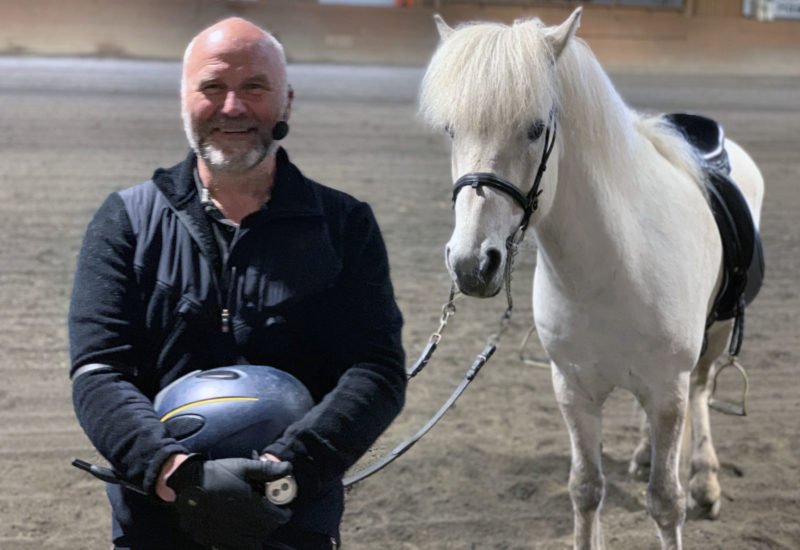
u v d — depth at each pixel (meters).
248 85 1.92
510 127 2.35
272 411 1.86
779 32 22.52
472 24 2.55
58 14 19.48
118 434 1.79
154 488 1.76
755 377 5.09
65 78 15.73
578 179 2.69
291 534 1.96
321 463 1.84
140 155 10.10
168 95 14.36
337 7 20.59
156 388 2.00
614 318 2.83
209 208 1.99
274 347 1.97
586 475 3.05
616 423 4.56
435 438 4.31
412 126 12.73
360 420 1.89
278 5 20.39
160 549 1.95
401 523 3.60
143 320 1.96
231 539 1.78
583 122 2.64
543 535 3.55
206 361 1.98
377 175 9.75
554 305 2.91
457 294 2.73
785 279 6.81
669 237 2.91
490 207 2.37
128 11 19.73
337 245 2.02
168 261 1.95
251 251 1.96
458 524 3.61
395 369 1.99
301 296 1.95
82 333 1.89
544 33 2.50
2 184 8.76
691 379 3.88
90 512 3.63
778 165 10.87
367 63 20.58
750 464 4.11
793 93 17.73
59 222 7.60
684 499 2.98
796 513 3.71
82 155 10.03
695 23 22.25
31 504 3.66
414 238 7.55
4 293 6.03
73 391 1.87
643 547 3.47
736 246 3.32
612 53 21.92
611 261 2.76
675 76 20.44
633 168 2.87
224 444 1.84
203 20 20.00
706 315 3.33
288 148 10.91
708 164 3.46
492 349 2.97
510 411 4.62
